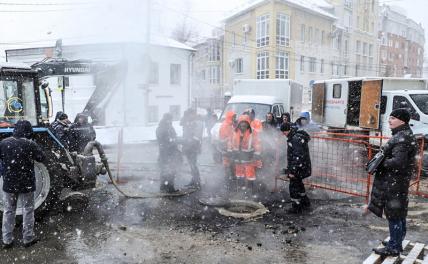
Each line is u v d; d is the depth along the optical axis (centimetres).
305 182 788
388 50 5931
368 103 1182
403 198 423
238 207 664
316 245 498
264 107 1106
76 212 620
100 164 691
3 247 477
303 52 3472
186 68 2836
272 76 3206
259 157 762
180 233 537
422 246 469
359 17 4234
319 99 1509
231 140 788
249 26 3419
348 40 4091
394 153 411
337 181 825
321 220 595
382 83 1127
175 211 634
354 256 465
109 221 582
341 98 1353
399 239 434
